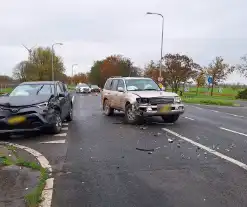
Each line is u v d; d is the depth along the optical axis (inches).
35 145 298.8
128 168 220.7
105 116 554.9
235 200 163.0
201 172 211.2
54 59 2839.6
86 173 209.0
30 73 2495.1
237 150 277.9
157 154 261.7
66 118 476.1
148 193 173.0
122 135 353.4
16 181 186.5
